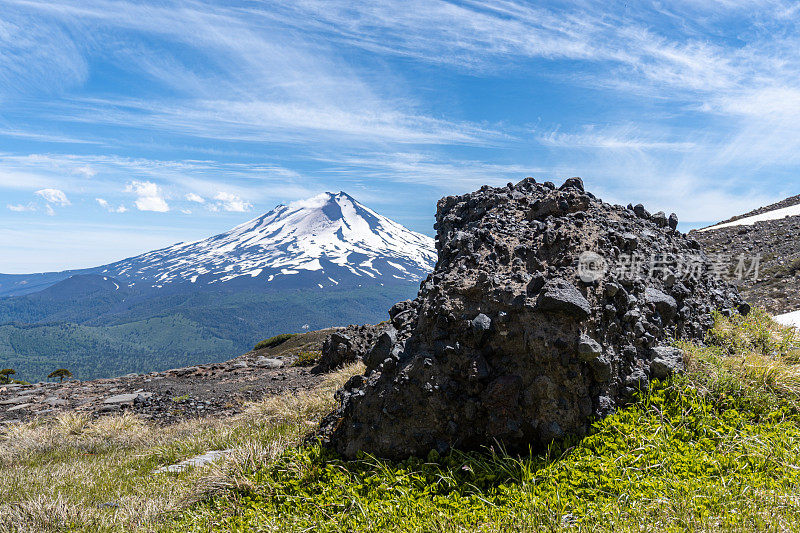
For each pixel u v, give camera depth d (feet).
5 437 39.86
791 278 63.82
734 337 24.97
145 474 27.45
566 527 13.52
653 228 29.07
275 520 16.92
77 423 41.22
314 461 20.44
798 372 20.93
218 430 34.99
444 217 29.78
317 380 49.88
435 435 18.86
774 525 12.41
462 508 15.61
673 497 14.29
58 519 20.74
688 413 18.52
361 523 15.66
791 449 16.14
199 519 18.60
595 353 18.07
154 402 50.21
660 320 22.29
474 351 19.43
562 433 18.02
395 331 22.95
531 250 22.11
